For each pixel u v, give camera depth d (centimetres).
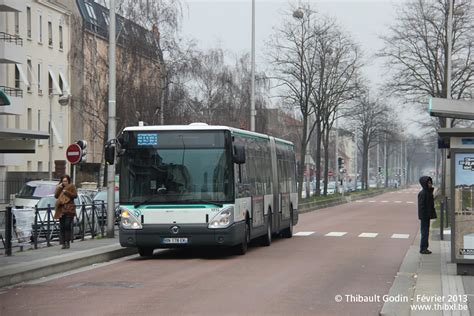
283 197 2861
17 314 1223
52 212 2419
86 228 2670
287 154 3033
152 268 1878
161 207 2045
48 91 7269
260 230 2431
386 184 13100
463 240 1603
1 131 1936
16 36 5894
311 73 5634
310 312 1222
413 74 4881
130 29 5088
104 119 5300
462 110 1536
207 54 6706
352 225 3891
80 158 2561
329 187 11294
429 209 2170
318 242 2750
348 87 5900
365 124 9394
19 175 6019
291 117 7981
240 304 1295
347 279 1636
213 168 2059
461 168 1584
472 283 1497
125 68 5109
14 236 2238
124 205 2066
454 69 4709
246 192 2239
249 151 2334
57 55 7481
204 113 6431
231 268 1856
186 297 1377
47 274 1753
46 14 7231
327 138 6944
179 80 5234
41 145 7106
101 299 1364
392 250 2397
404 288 1478
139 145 2083
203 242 2036
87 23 5628
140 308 1259
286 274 1727
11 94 5691
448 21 4272
